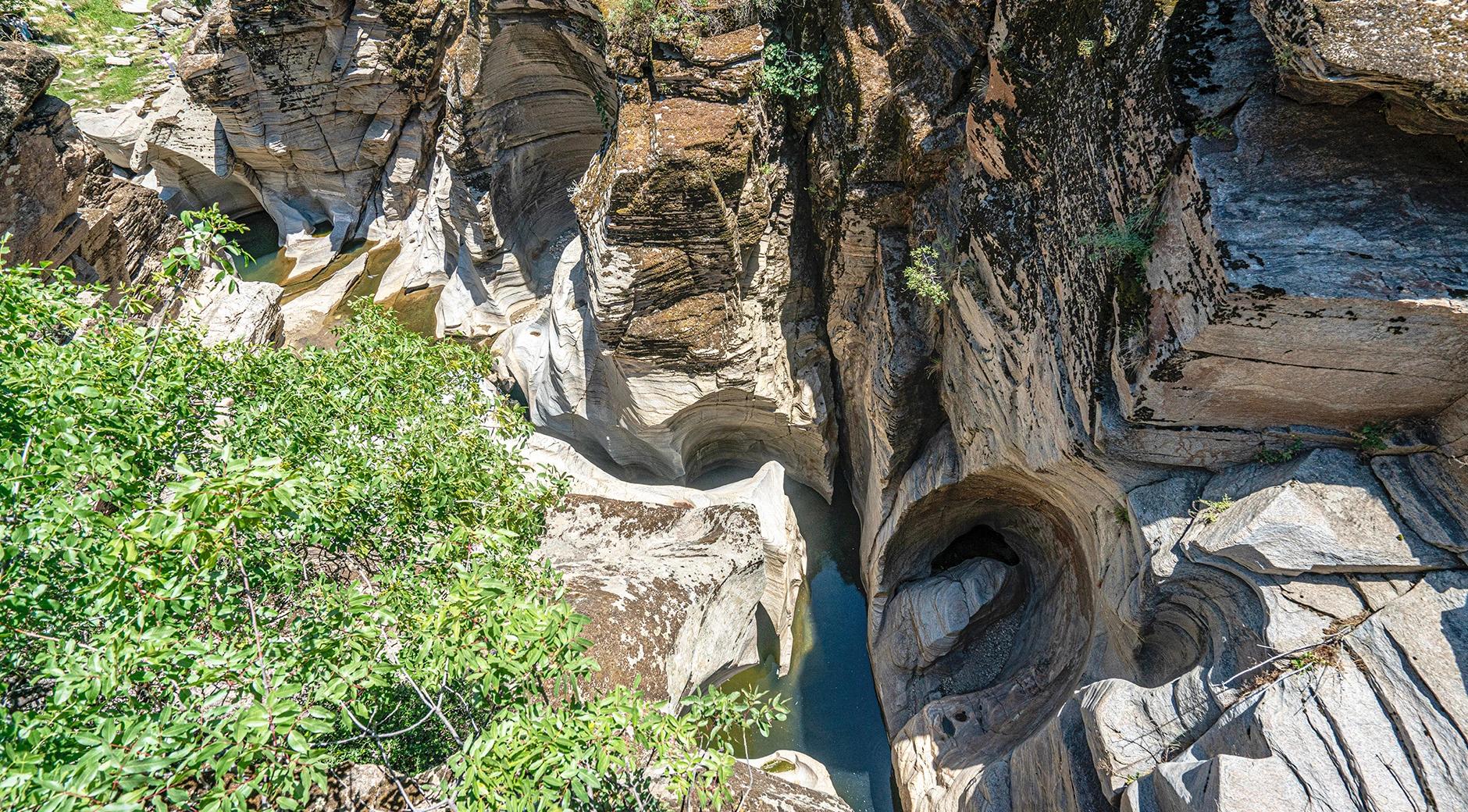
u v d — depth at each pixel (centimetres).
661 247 1411
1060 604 1305
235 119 2448
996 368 1095
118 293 1569
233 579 588
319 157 2573
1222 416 745
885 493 1498
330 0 2267
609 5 1418
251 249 2814
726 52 1345
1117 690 796
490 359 1139
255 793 517
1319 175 629
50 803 361
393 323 1035
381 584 730
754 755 1488
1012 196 1009
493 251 2205
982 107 1045
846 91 1259
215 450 747
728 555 1414
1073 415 880
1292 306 616
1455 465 657
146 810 435
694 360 1520
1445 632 618
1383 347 629
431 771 652
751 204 1412
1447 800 560
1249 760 612
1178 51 671
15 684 535
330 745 636
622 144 1384
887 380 1338
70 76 2975
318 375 912
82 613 482
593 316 1530
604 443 1831
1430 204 608
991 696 1322
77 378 575
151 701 549
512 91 2000
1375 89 572
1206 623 799
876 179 1268
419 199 2706
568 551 1396
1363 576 674
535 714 534
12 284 619
